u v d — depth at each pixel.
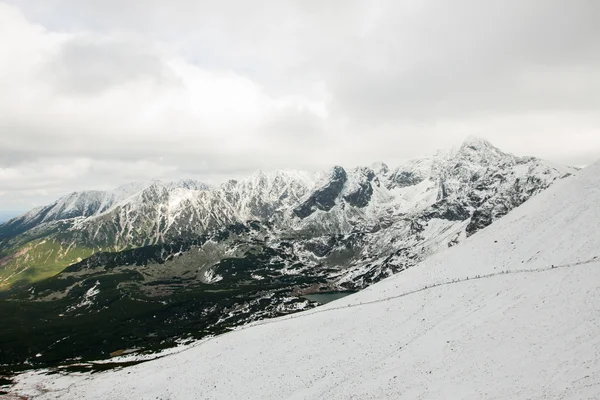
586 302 53.81
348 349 72.44
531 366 46.81
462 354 55.88
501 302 65.31
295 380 67.56
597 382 39.19
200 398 71.25
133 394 80.06
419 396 50.25
